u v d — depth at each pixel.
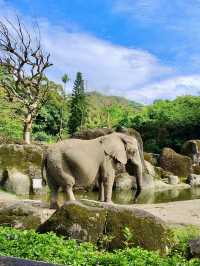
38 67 28.81
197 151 31.33
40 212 9.42
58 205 12.58
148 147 42.84
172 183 25.14
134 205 14.78
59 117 48.22
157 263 6.29
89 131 24.47
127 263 6.11
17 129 33.72
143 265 6.13
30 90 29.28
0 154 19.80
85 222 7.61
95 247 7.21
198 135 43.25
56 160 12.50
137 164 13.64
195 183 25.41
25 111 32.81
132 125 46.84
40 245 6.40
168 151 28.72
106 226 7.69
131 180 22.41
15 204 9.09
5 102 32.38
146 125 45.25
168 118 45.91
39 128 45.91
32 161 20.06
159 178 25.39
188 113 46.19
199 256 7.57
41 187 19.39
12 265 3.38
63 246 6.54
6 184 19.25
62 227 7.61
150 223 7.80
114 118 55.84
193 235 9.01
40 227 7.86
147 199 18.95
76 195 19.25
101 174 12.95
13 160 19.81
